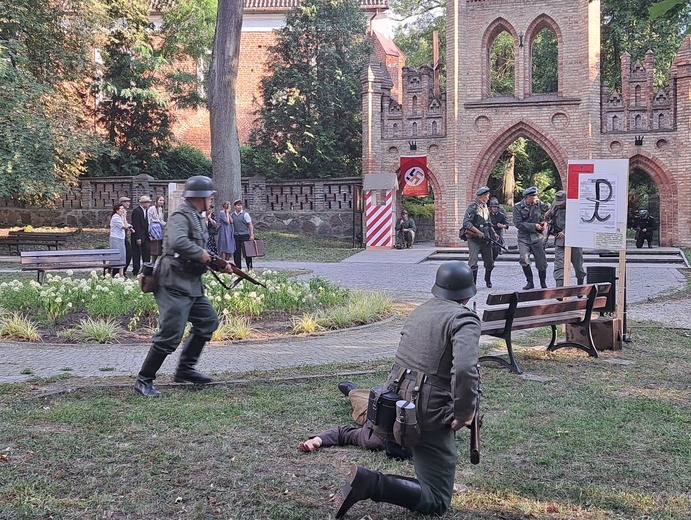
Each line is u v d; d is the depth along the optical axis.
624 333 9.23
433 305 3.83
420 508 3.79
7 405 6.04
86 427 5.43
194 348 6.83
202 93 33.44
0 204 27.92
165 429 5.40
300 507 4.03
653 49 30.67
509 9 26.41
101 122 30.91
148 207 17.58
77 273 17.59
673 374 7.53
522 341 9.47
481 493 4.27
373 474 3.70
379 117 27.48
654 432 5.51
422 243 29.97
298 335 9.78
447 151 27.02
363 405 5.58
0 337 9.44
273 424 5.56
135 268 17.47
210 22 32.09
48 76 27.50
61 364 7.84
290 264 21.31
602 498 4.21
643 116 25.36
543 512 4.02
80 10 27.31
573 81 25.98
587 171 8.95
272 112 29.77
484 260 15.57
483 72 26.81
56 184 24.14
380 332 10.16
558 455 4.96
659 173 25.30
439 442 3.79
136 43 29.80
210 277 12.34
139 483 4.34
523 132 26.61
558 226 12.98
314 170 29.55
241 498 4.14
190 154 33.12
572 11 25.84
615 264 21.55
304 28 29.62
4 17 24.84
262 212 29.00
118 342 9.24
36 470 4.52
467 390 3.50
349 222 28.38
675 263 21.77
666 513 4.01
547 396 6.56
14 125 22.73
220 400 6.29
